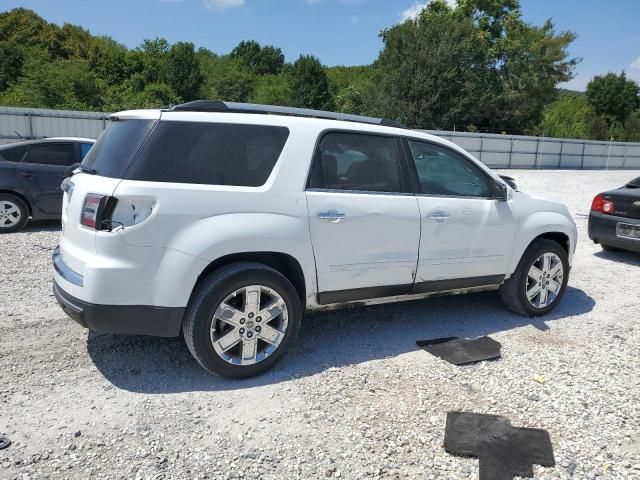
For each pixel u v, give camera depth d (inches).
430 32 1792.6
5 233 338.6
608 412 134.0
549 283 204.5
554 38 1995.6
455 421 126.3
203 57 3206.2
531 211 197.3
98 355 156.9
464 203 178.9
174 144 135.9
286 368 152.7
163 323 134.0
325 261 151.8
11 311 190.4
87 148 364.5
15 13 2711.6
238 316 140.0
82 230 133.9
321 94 2568.9
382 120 178.1
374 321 193.8
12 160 342.0
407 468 109.5
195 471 106.0
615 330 193.5
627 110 2719.0
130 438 116.3
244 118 144.9
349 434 120.6
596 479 107.6
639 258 319.6
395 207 162.6
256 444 115.8
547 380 150.2
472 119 1808.6
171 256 131.7
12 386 137.1
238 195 138.6
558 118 2420.0
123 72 2583.7
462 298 224.2
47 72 1861.5
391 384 145.0
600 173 1312.7
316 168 151.7
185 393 136.6
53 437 115.6
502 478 106.5
